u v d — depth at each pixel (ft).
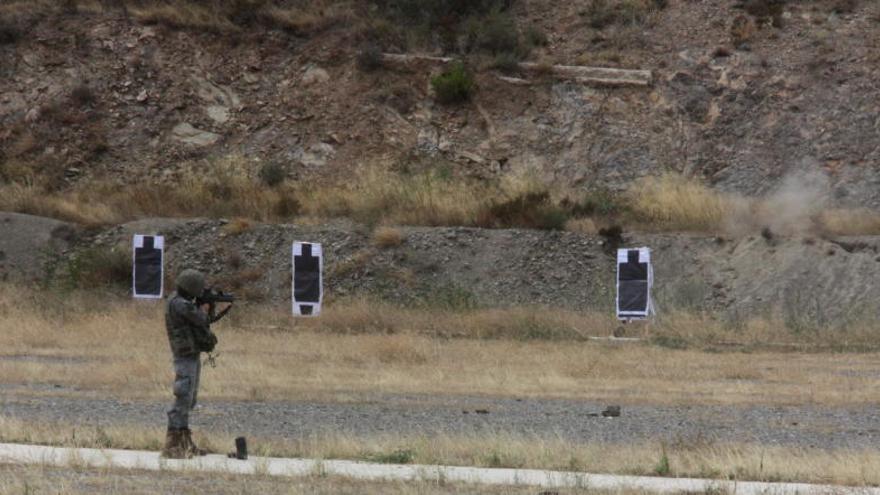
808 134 233.35
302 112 246.88
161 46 257.34
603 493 58.13
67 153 237.86
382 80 251.39
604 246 191.52
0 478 58.59
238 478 60.80
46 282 192.24
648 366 126.21
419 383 109.60
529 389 107.04
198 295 67.92
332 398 99.55
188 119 245.86
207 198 219.61
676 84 246.68
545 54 259.80
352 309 169.68
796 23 257.55
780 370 124.47
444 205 206.49
